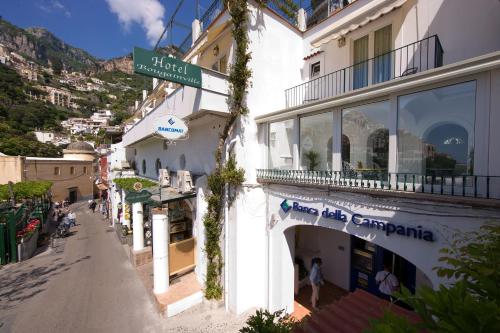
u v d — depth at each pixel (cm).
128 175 1869
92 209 3156
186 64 641
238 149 737
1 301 884
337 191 548
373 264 796
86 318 774
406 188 434
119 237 1694
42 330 720
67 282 1030
